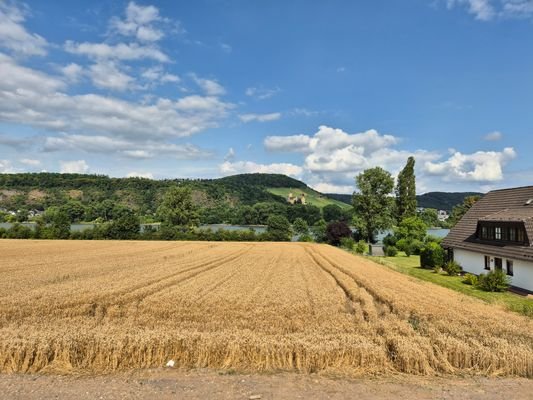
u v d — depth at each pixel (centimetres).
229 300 2106
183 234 8638
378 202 8319
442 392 1022
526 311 2019
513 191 3838
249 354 1229
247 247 6819
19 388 1021
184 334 1299
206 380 1086
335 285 2738
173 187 10781
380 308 2073
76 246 6519
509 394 1013
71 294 2195
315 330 1473
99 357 1198
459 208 9362
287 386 1048
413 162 8531
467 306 2059
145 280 2792
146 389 1020
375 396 990
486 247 3397
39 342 1218
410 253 6116
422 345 1260
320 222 9619
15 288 2403
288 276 3195
